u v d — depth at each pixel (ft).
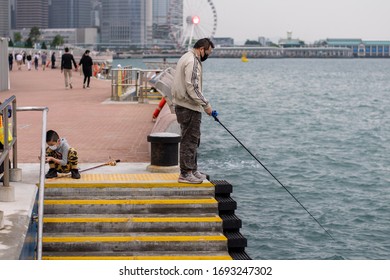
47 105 78.89
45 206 28.96
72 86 120.88
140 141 47.65
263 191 55.52
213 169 63.52
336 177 64.64
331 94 232.53
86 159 39.19
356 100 200.75
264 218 47.57
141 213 29.32
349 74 511.81
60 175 31.76
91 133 52.13
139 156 40.60
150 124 59.16
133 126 57.41
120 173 33.32
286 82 343.05
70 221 28.09
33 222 26.45
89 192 29.96
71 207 29.07
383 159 77.51
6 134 27.55
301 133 102.89
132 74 108.37
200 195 30.40
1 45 105.60
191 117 30.40
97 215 29.01
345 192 58.03
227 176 60.44
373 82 361.92
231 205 29.71
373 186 60.95
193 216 29.27
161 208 29.35
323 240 43.55
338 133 104.99
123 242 27.27
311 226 46.32
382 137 100.89
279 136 97.30
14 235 23.35
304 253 40.81
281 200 52.80
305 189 58.34
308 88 278.05
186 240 27.55
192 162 30.66
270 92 236.84
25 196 28.43
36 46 595.47
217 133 90.53
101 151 42.63
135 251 27.32
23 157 39.58
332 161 74.43
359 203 53.98
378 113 151.23
